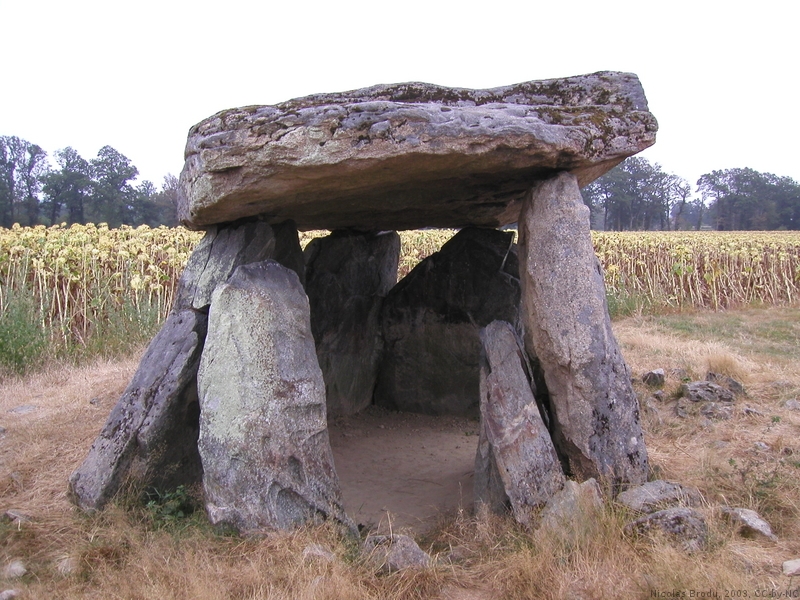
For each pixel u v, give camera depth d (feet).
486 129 11.66
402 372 21.44
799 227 168.04
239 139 11.76
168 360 13.07
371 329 21.44
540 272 12.81
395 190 13.94
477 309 20.39
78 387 21.17
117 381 21.39
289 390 11.84
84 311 28.48
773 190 167.53
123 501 12.38
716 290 45.60
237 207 12.92
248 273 12.70
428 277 20.89
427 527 13.15
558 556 10.30
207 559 10.41
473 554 11.18
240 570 10.21
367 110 11.41
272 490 11.34
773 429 16.85
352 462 17.34
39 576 10.58
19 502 13.29
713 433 16.76
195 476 13.71
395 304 21.34
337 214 16.51
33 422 17.87
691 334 31.50
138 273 31.07
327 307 19.86
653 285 45.42
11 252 30.22
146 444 12.56
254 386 11.62
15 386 21.67
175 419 12.87
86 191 88.74
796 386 20.33
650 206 146.51
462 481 15.75
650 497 11.89
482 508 12.14
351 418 20.83
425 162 11.78
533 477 11.82
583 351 12.43
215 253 14.33
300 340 12.48
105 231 40.75
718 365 22.21
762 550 10.88
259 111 11.91
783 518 12.05
